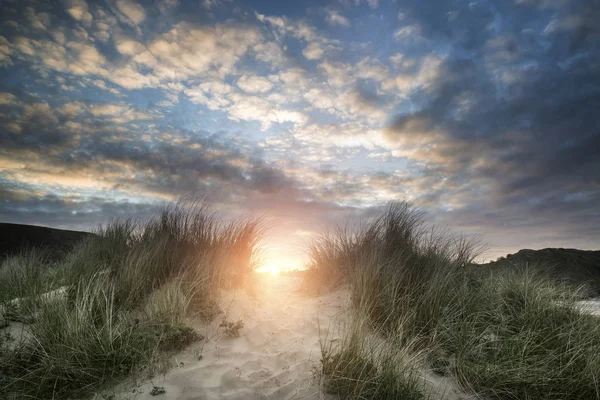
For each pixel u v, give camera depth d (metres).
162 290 4.97
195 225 6.46
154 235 6.25
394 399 3.43
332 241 7.04
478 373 3.93
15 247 8.94
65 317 4.07
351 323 4.64
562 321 4.94
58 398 3.37
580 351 4.21
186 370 3.87
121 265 5.45
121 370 3.69
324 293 6.23
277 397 3.59
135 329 4.23
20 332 4.20
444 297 4.93
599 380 3.80
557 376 3.90
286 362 4.20
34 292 4.82
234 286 5.83
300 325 5.11
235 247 6.33
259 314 5.36
